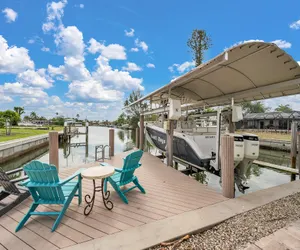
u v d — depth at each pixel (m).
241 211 2.46
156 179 3.94
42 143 14.41
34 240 1.85
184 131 6.03
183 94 5.94
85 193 3.09
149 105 7.03
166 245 1.79
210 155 4.79
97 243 1.79
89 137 25.20
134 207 2.58
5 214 2.37
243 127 25.48
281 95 4.59
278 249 1.72
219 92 5.50
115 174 3.19
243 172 4.10
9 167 9.14
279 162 9.45
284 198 2.88
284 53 3.03
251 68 3.72
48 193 2.17
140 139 8.08
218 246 1.80
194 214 2.37
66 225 2.12
